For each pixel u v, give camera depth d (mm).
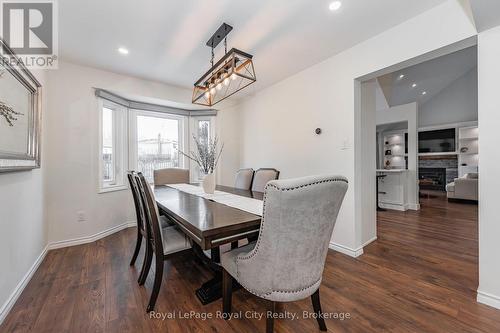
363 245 2576
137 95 3229
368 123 2688
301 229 1043
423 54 1854
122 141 3396
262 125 3715
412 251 2443
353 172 2367
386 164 8148
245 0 1689
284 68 2887
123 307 1502
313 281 1201
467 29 1612
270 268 1091
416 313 1437
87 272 1980
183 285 1785
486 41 1492
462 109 7273
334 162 2564
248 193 2369
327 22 1962
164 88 3459
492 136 1473
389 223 3580
